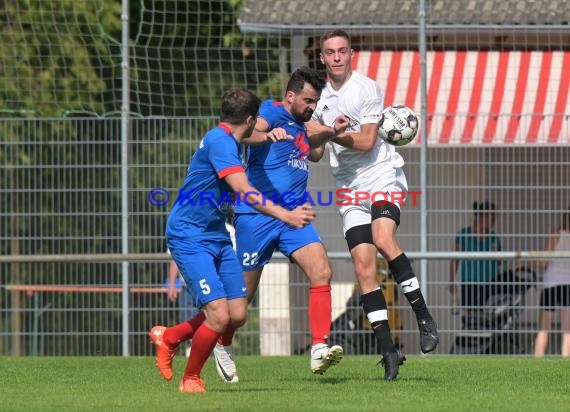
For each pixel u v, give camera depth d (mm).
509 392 27375
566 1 51938
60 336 44562
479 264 43625
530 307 43000
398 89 48594
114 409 23516
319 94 29688
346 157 31281
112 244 43969
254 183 30047
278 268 44906
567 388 28484
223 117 26375
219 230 26875
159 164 43719
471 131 44219
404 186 31875
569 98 48750
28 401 25438
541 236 42938
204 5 57062
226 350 30266
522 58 49062
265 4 55719
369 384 29344
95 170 44031
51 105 56031
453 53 49219
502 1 52562
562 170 43281
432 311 43875
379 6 54062
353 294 44375
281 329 44562
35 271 44719
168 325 44062
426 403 24703
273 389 28219
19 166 43781
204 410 23047
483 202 43531
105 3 58188
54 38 56844
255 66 51062
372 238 30828
